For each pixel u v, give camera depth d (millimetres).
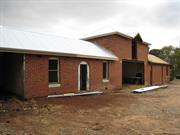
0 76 15305
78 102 12641
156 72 31062
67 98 13969
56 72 14648
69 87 15414
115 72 20812
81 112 9898
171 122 8289
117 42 21359
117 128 7363
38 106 10852
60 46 16062
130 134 6727
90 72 17469
